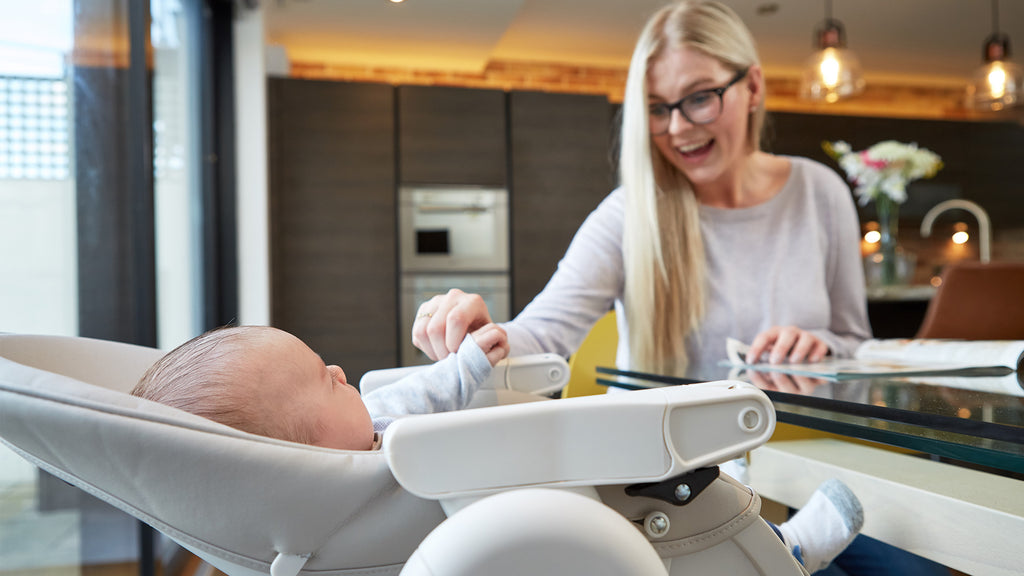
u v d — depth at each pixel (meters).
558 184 4.58
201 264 3.23
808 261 1.61
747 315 1.59
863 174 3.83
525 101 4.55
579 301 1.50
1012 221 5.61
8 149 1.42
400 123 4.38
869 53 5.16
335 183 4.29
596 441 0.51
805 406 0.75
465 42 4.45
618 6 4.21
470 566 0.45
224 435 0.48
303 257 4.25
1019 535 0.64
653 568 0.47
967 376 0.91
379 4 3.89
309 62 4.77
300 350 0.68
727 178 1.62
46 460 0.52
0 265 1.40
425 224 4.41
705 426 0.53
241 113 3.70
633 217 1.52
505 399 0.98
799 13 4.40
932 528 0.73
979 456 0.55
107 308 1.82
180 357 0.65
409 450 0.48
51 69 1.57
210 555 0.54
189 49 3.05
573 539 0.46
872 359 1.18
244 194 3.71
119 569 1.82
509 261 4.53
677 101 1.50
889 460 0.90
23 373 0.50
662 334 1.55
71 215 1.66
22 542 1.50
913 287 4.01
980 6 4.36
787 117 5.14
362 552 0.52
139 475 0.49
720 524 0.56
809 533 0.83
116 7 1.91
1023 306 1.74
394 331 4.35
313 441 0.65
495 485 0.50
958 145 5.47
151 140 2.04
